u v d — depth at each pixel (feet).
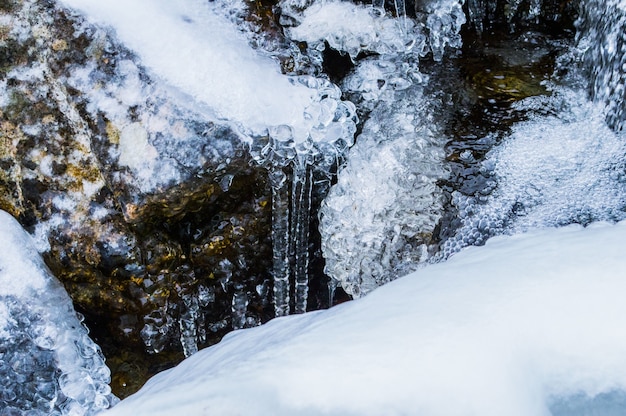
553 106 9.50
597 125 9.20
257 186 8.46
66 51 7.97
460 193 8.57
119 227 8.10
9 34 8.09
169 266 8.29
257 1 8.77
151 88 7.79
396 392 4.33
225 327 9.25
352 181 8.78
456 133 9.20
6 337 7.87
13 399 7.94
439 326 4.65
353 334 4.73
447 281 5.11
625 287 4.83
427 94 9.68
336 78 9.68
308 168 8.40
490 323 4.67
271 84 8.11
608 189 8.40
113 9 7.98
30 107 8.19
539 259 5.19
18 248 8.14
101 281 8.30
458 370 4.38
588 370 4.55
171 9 8.15
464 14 10.61
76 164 8.19
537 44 10.42
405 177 8.77
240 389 4.52
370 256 8.67
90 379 8.15
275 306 9.09
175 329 8.77
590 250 5.21
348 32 9.36
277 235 8.58
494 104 9.56
